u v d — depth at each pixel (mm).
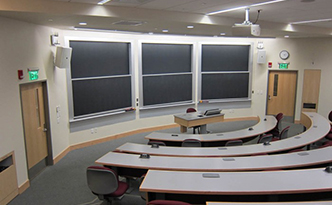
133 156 4109
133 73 8125
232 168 3590
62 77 6383
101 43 7309
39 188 4773
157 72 8633
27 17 4316
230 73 9828
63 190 4699
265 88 10008
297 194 3418
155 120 8781
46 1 3963
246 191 2852
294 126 9320
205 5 4590
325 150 4316
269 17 5898
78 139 6988
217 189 2904
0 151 4094
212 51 9547
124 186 3771
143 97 8422
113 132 7793
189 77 9328
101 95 7418
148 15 4867
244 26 5020
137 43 8062
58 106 6172
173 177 3227
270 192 2852
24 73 4754
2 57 4164
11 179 4328
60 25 5477
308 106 9617
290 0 4234
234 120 10117
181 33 7707
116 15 4566
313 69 9367
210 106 9789
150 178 3201
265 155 4098
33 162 5230
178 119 7172
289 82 9812
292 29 7039
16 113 4512
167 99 8953
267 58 9852
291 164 3721
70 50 5883
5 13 3930
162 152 4477
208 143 5883
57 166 5805
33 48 5086
